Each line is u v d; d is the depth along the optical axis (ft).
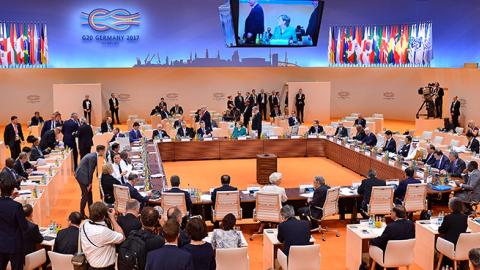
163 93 107.34
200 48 110.42
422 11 105.29
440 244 31.83
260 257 36.73
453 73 93.97
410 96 106.01
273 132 75.77
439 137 67.46
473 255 20.95
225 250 28.02
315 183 40.42
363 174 60.18
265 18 79.00
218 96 109.19
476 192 43.06
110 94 105.60
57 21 104.68
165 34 108.99
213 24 110.11
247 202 42.34
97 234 24.35
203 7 109.40
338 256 36.99
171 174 61.87
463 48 103.04
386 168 54.19
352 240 33.47
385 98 108.78
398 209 30.14
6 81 101.65
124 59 108.27
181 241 24.41
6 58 101.30
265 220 39.37
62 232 27.35
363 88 109.91
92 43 106.63
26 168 47.75
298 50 112.37
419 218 44.86
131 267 22.38
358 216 44.50
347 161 64.80
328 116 105.70
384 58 106.11
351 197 43.16
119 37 107.45
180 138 69.82
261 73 109.70
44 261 29.19
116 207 39.19
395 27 105.60
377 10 108.47
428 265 33.60
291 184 57.41
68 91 94.79
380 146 64.90
